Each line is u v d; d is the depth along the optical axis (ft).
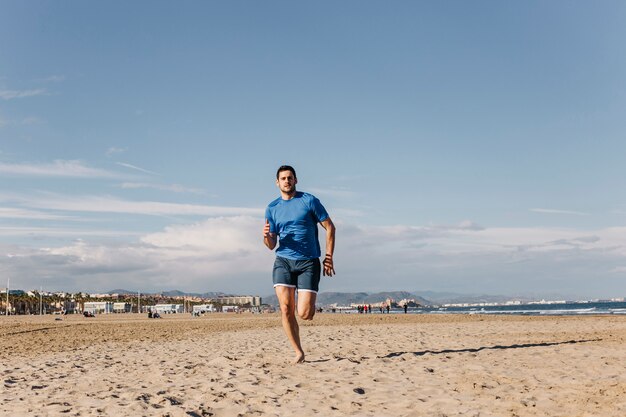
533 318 109.50
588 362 22.34
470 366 21.67
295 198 21.31
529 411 13.57
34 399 17.65
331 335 49.93
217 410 14.74
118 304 573.33
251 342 43.88
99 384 20.84
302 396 16.30
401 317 132.87
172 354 35.19
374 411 14.10
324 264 21.38
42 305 596.29
